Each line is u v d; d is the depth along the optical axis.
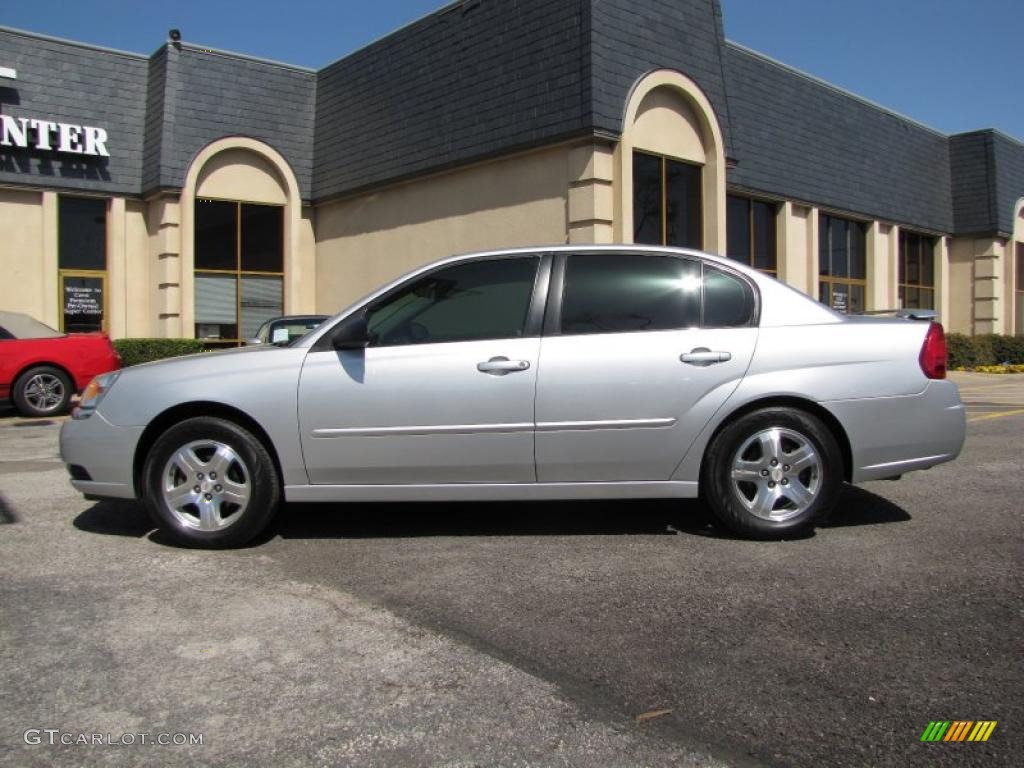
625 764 2.68
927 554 4.73
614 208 13.12
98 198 17.66
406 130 16.39
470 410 4.89
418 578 4.44
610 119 12.84
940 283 24.61
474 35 14.93
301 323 12.22
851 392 4.96
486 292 5.11
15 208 16.83
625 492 5.01
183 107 17.56
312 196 19.16
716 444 4.97
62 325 17.36
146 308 18.30
